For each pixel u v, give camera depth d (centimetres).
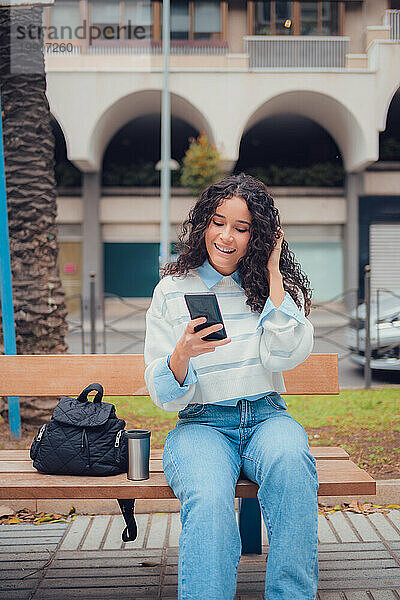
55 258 539
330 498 379
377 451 463
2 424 505
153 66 1925
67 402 265
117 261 2289
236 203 253
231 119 1969
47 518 358
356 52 1773
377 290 807
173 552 313
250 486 237
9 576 288
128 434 250
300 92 1906
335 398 690
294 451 225
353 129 1952
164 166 1891
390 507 373
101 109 1914
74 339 1195
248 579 280
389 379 838
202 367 247
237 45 1936
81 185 2255
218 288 262
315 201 2264
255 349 250
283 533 218
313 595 217
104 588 276
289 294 262
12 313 457
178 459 231
